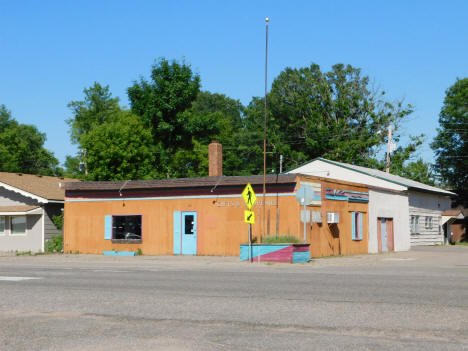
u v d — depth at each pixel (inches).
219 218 1081.4
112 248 1167.6
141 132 1961.1
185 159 2410.2
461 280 542.0
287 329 300.7
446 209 2087.8
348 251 1167.0
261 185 1045.8
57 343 274.2
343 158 2561.5
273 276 597.9
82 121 2817.4
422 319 323.3
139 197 1155.3
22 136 3061.0
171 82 2315.5
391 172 2554.1
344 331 293.6
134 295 438.6
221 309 366.9
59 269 733.3
